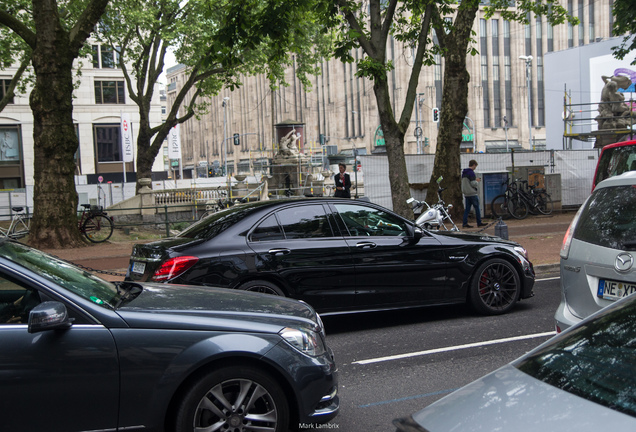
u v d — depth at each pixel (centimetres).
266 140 10031
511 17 1861
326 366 380
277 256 661
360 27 1348
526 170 2091
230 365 356
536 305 830
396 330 726
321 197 725
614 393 188
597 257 451
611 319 239
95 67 5162
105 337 341
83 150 5169
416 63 1362
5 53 2606
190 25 2450
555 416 179
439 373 552
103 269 1212
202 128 12662
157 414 340
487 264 762
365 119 7706
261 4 1606
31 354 328
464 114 1875
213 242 652
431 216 1382
